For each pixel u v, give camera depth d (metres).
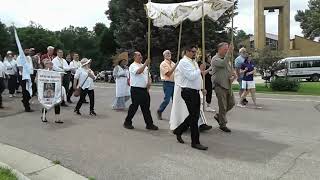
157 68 34.12
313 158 8.27
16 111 13.94
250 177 7.15
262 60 27.20
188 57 8.88
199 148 8.91
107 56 51.50
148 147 9.09
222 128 10.72
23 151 8.73
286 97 18.94
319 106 15.67
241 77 15.30
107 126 11.41
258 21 66.69
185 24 33.25
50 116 13.03
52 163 7.95
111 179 7.12
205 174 7.32
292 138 10.01
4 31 56.31
